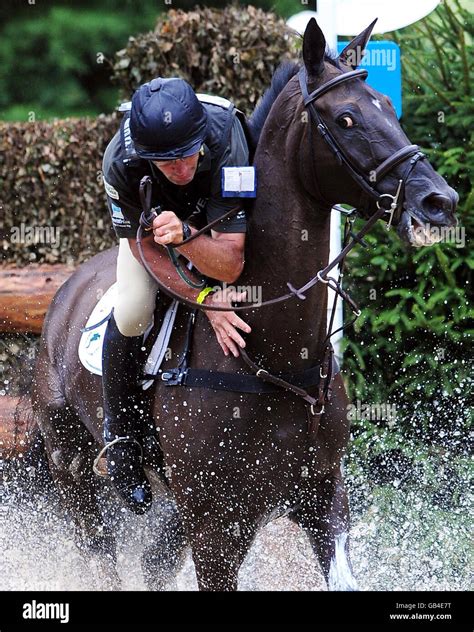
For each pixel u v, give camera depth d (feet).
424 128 39.55
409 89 39.88
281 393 21.77
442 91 39.19
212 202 21.42
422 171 19.57
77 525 30.35
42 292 43.86
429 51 41.04
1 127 47.09
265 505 22.34
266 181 21.26
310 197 20.86
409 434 37.65
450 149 38.37
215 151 21.11
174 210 22.02
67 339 28.71
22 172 46.73
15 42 82.38
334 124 20.07
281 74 21.93
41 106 82.84
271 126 21.24
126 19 83.15
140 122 20.38
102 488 30.73
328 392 22.31
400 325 37.93
